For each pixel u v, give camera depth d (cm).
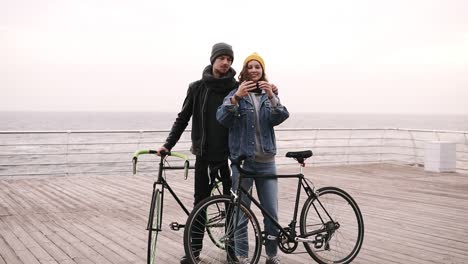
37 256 415
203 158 380
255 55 362
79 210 628
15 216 588
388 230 518
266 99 361
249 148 354
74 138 4959
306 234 365
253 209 629
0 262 397
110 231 511
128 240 472
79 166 2880
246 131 355
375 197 730
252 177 350
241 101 358
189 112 386
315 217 371
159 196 358
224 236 350
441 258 414
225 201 347
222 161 380
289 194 755
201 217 341
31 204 668
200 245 352
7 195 739
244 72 366
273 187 363
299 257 417
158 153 369
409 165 1165
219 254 367
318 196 372
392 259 410
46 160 3059
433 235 496
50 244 456
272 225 361
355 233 395
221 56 373
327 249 373
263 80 364
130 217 586
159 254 421
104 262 398
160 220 357
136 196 739
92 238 480
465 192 779
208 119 378
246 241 356
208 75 375
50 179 914
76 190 793
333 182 884
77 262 398
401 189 807
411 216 593
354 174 999
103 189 805
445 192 779
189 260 329
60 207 647
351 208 389
